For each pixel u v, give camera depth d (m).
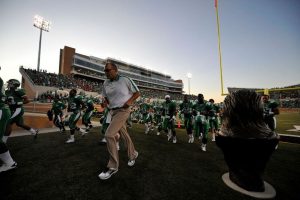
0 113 2.36
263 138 1.47
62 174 2.42
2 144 2.39
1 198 1.76
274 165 3.12
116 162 2.41
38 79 26.31
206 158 3.49
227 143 1.63
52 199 1.78
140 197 1.88
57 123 5.75
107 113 4.55
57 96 5.84
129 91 2.67
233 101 1.55
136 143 4.82
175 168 2.84
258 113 1.50
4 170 2.42
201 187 2.15
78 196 1.85
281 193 2.01
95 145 4.27
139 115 11.91
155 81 72.50
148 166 2.91
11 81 4.02
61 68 44.03
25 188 1.99
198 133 5.14
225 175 2.49
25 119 8.78
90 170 2.61
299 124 11.01
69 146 4.06
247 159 1.68
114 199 1.82
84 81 34.72
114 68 2.59
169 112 5.64
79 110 4.70
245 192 1.81
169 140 5.56
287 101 31.06
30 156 3.17
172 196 1.92
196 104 5.28
